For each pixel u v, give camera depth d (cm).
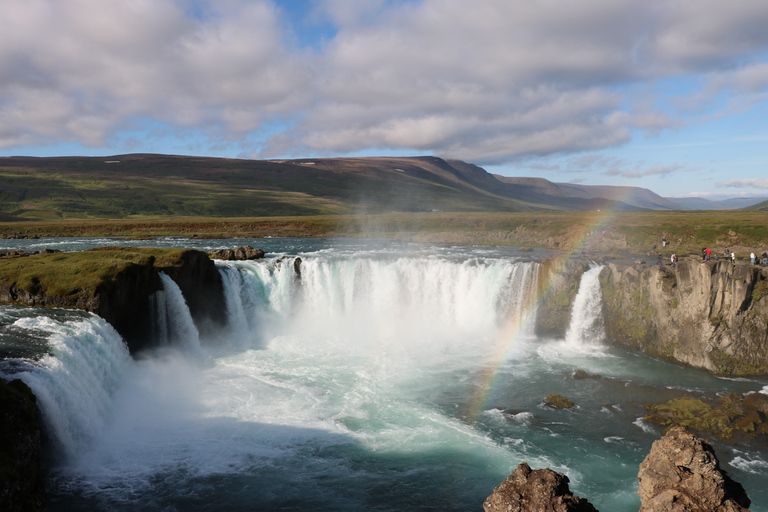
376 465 3259
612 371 4881
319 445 3494
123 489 2930
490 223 14575
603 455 3366
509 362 5188
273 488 2997
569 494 1909
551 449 3450
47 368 3178
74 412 3247
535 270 6209
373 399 4250
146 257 5291
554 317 6088
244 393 4341
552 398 4181
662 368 4928
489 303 6438
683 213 17138
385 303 6750
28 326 3888
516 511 1852
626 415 3934
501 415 3959
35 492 2480
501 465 3262
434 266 6662
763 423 3644
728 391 4338
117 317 4700
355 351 5525
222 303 6059
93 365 3762
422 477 3128
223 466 3212
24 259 5672
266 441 3538
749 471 3130
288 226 17338
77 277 4666
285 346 5700
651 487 1828
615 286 5753
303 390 4412
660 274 5244
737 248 8975
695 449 1812
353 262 6662
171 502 2836
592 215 16175
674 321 5156
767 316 4688
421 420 3875
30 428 2550
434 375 4806
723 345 4797
